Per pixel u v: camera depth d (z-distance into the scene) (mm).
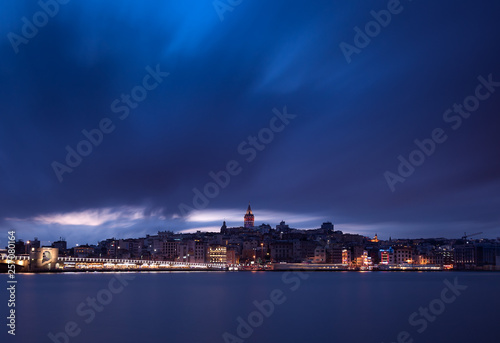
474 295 168000
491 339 81812
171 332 86500
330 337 82500
